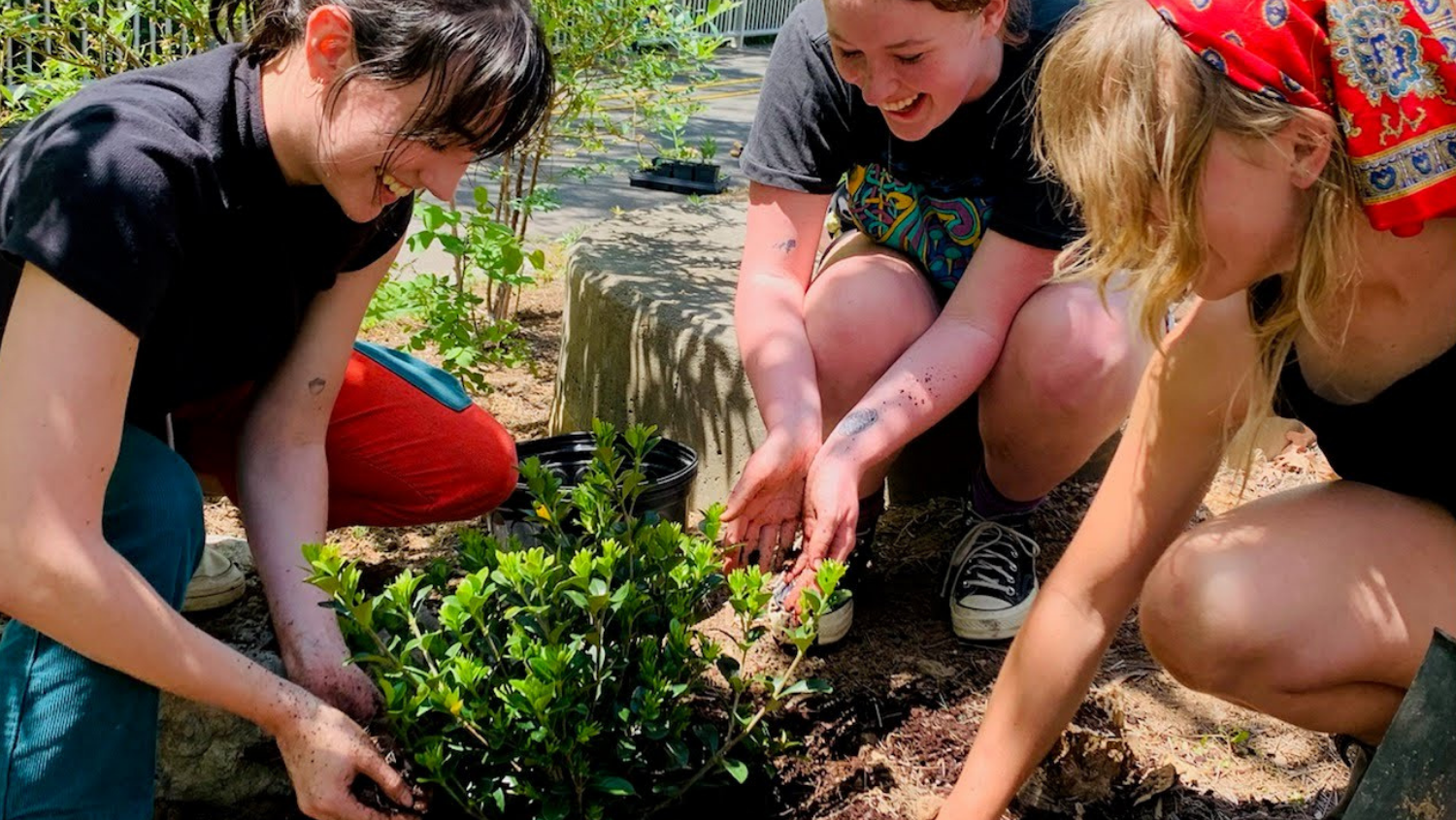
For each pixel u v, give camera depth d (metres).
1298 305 1.52
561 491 2.33
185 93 1.74
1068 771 2.07
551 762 1.86
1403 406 1.69
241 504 2.08
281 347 2.04
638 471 2.12
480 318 4.44
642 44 4.11
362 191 1.76
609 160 7.09
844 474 2.15
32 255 1.59
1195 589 1.73
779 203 2.53
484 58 1.61
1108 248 1.55
